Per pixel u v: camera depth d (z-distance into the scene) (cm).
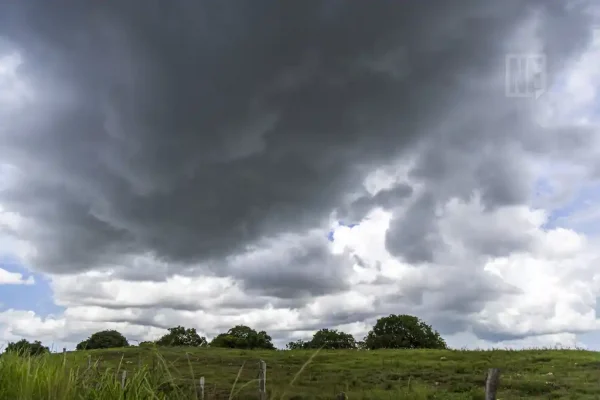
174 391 617
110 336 4200
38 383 597
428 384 2247
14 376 626
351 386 2084
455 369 2814
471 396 1875
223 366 2722
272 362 3238
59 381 604
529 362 2994
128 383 620
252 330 6525
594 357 3091
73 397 595
